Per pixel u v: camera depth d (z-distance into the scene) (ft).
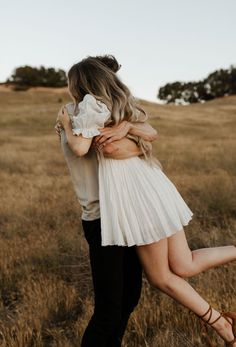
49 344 10.93
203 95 336.70
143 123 8.89
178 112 169.89
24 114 144.46
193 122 131.75
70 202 23.63
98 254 8.32
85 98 8.25
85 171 8.54
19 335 10.63
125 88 8.64
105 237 8.02
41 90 293.43
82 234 18.31
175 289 8.62
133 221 8.15
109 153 8.31
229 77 326.44
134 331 10.58
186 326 10.58
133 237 8.11
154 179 8.60
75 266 14.69
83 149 7.99
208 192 23.18
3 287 14.07
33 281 13.61
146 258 8.52
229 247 9.22
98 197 8.46
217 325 8.75
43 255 15.60
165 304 11.43
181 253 8.69
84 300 12.74
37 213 21.91
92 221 8.44
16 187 30.27
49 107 172.55
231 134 87.81
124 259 9.05
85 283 14.06
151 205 8.27
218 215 20.11
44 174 36.76
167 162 39.75
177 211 8.63
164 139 73.87
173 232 8.29
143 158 8.77
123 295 9.17
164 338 9.90
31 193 26.96
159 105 199.52
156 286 8.79
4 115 142.20
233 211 20.62
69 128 8.33
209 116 158.10
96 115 8.03
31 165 42.78
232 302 11.01
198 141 68.69
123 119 8.53
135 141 8.59
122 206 8.20
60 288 13.09
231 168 35.24
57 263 15.24
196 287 12.12
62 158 47.47
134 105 8.74
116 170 8.38
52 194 26.37
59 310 12.17
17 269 14.76
